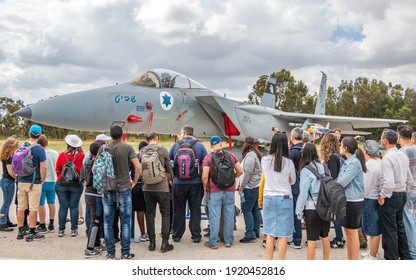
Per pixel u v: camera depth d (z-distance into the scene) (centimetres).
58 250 541
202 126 1249
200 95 1205
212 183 556
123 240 499
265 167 465
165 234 541
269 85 2100
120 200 495
